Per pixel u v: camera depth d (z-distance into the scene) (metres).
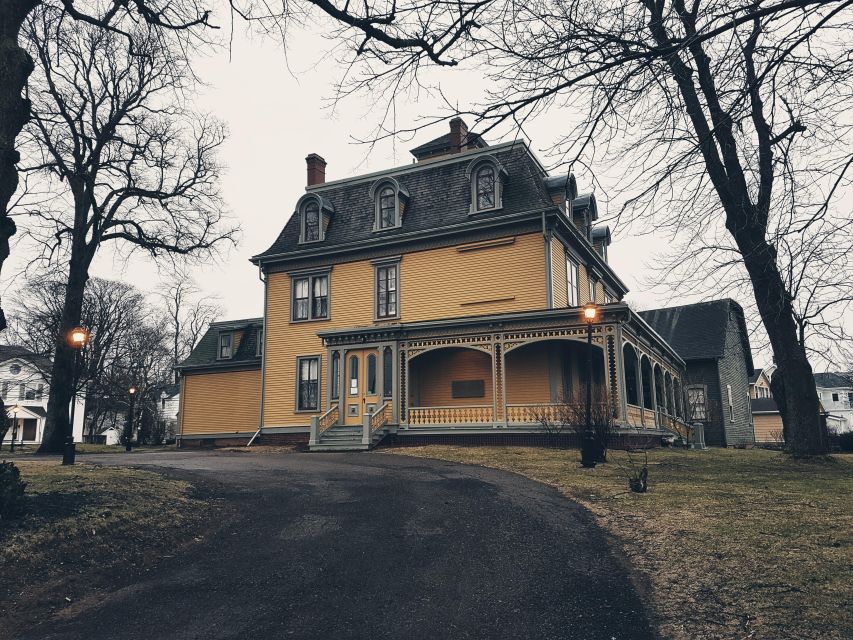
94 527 8.00
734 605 5.73
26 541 7.19
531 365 22.28
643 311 38.00
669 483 11.70
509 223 22.92
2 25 7.51
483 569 7.04
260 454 19.75
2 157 7.29
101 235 26.38
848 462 14.83
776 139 5.20
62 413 24.34
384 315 25.09
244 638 5.42
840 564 6.43
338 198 28.38
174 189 27.83
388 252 25.50
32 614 6.00
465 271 23.72
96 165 25.25
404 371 22.33
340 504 10.27
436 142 29.06
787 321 15.21
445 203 25.11
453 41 5.00
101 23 10.05
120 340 45.97
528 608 5.93
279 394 26.88
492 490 11.23
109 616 5.97
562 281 23.48
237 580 6.90
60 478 10.51
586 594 6.23
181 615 5.96
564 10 4.85
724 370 34.00
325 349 26.05
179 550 8.07
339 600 6.24
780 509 8.98
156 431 47.59
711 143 5.33
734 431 33.97
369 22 5.57
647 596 6.12
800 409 15.12
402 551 7.74
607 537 8.10
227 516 9.64
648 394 27.62
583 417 16.45
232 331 31.73
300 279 27.52
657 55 4.43
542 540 8.05
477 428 20.53
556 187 24.30
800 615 5.38
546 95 4.74
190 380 32.31
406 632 5.47
